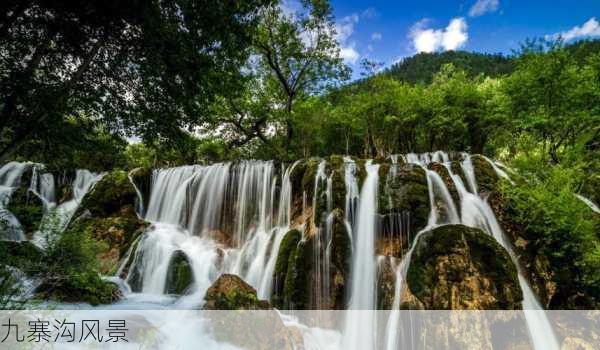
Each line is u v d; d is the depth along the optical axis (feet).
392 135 74.95
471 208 33.30
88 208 46.47
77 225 40.88
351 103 75.92
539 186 31.89
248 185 46.21
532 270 29.22
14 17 20.53
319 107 72.74
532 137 50.88
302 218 37.19
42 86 22.40
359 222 33.24
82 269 28.12
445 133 69.97
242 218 45.37
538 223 30.45
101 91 27.07
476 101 66.08
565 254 29.55
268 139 79.25
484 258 25.39
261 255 37.70
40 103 22.16
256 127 76.69
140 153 81.92
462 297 23.57
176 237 41.73
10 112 22.33
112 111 28.27
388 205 32.55
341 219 32.89
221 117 73.10
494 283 24.14
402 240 31.12
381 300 27.94
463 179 36.47
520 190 31.86
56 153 30.25
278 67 70.74
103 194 48.06
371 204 33.37
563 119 45.52
